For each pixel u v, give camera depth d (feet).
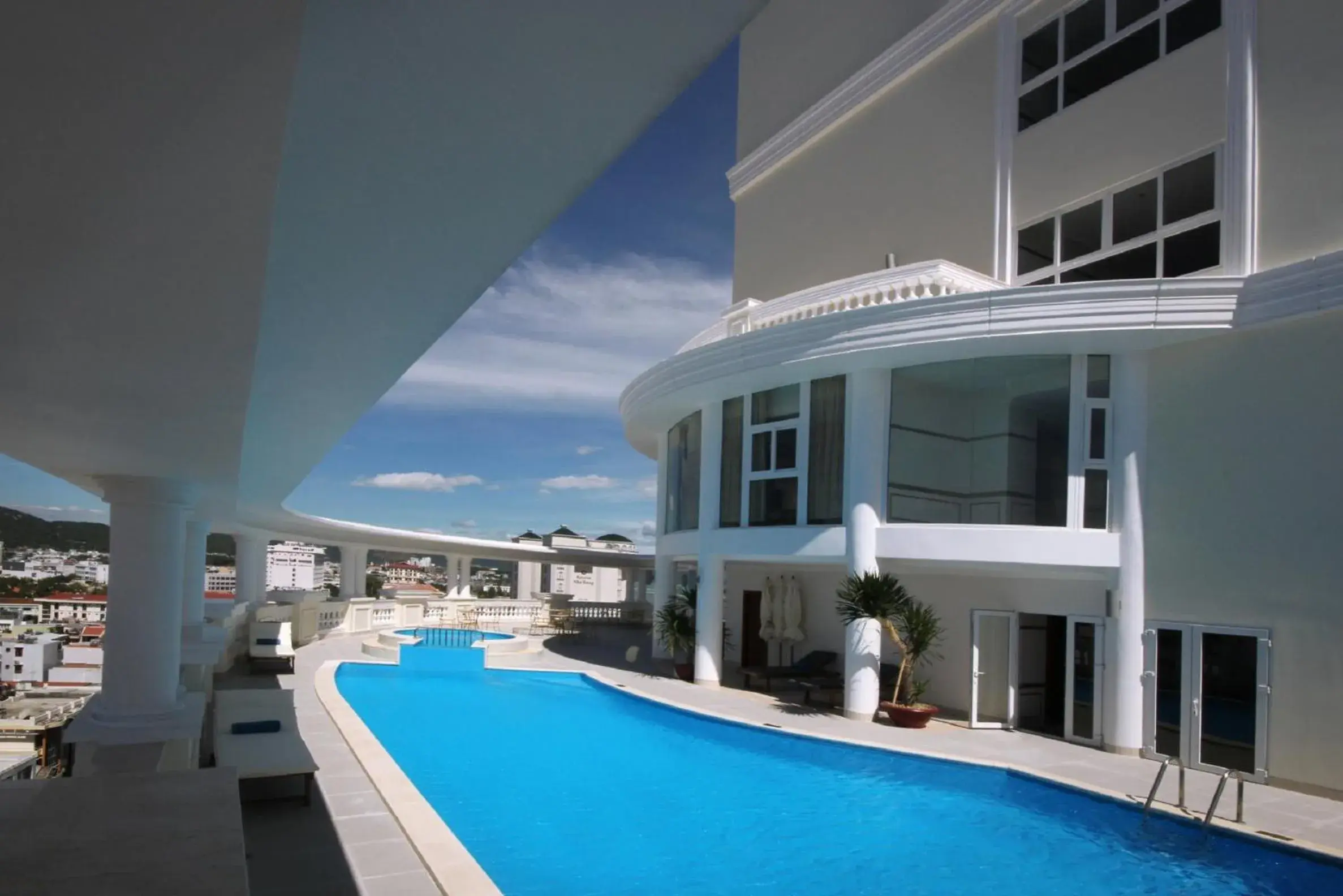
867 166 67.67
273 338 15.99
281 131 7.46
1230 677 41.04
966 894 26.96
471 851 29.58
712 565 63.62
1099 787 37.04
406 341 16.08
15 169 8.17
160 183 8.40
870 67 67.15
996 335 45.68
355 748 38.27
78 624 201.77
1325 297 38.63
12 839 16.75
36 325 13.26
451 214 10.58
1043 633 54.19
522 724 51.75
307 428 26.35
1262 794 37.27
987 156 57.47
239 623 73.56
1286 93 42.65
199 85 6.72
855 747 44.42
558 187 9.91
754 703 56.70
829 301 55.98
